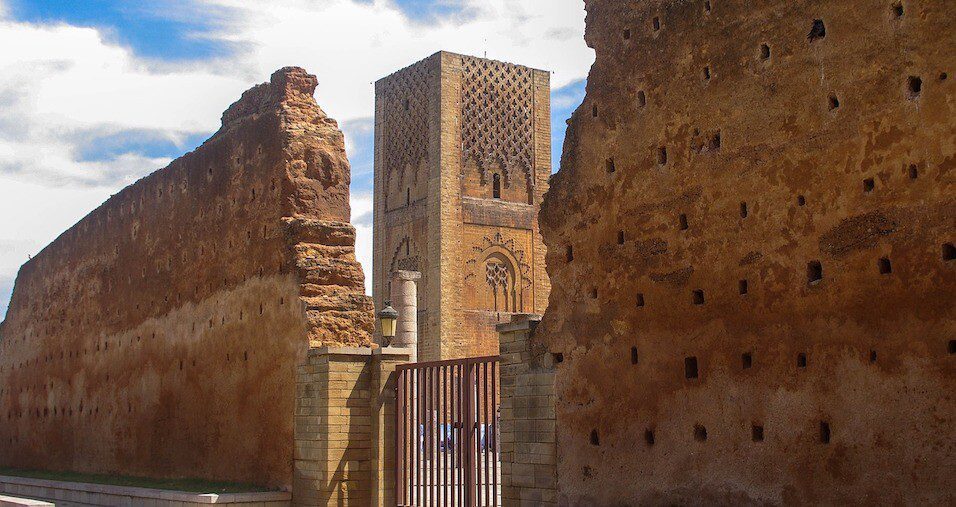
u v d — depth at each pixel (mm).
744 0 14094
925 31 11953
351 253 22172
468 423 18344
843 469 12367
